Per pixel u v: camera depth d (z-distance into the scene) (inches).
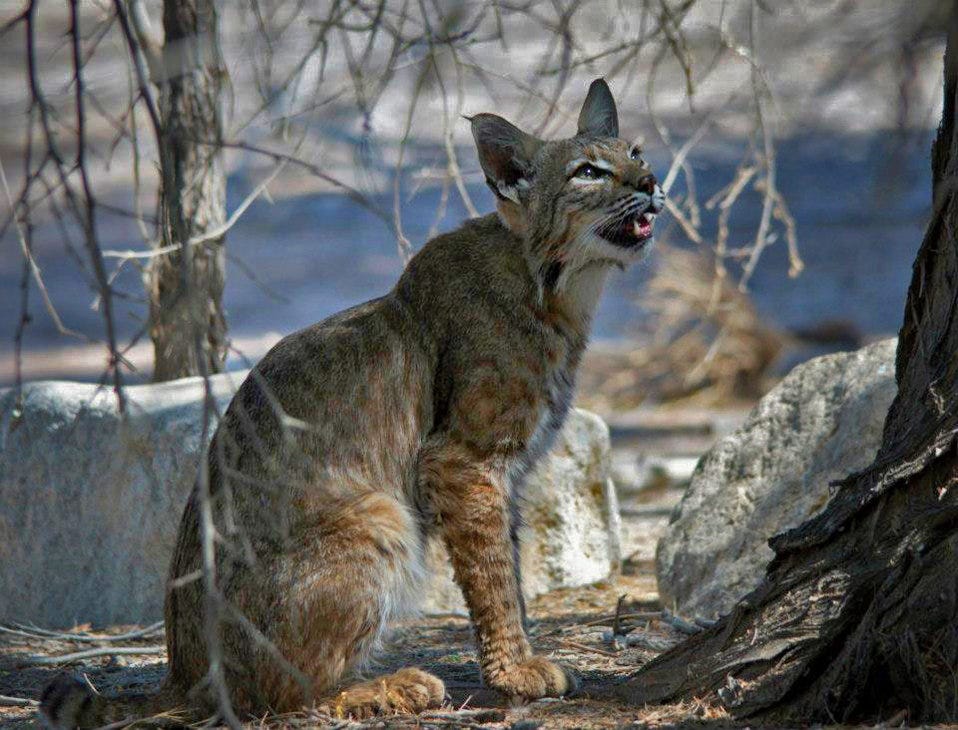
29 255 259.8
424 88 451.5
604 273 366.3
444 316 345.7
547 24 391.2
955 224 308.0
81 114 242.5
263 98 449.7
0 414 484.4
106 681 394.3
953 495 281.6
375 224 1449.3
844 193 1254.9
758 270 1154.0
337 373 337.4
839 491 316.5
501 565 340.2
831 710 282.4
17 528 476.4
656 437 868.6
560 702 327.0
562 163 356.8
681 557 460.8
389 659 404.5
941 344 307.0
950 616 272.1
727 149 1395.2
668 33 396.5
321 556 316.5
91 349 1055.0
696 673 311.7
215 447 339.3
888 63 264.8
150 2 614.9
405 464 341.4
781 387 485.4
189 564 324.5
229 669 314.7
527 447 347.6
